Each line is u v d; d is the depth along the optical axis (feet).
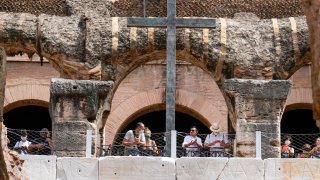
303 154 142.31
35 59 201.98
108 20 163.94
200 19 144.56
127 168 128.26
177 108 201.36
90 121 155.53
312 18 77.20
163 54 163.84
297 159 128.88
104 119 158.71
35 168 127.24
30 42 163.53
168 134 133.28
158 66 202.08
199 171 128.06
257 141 139.33
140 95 200.85
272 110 156.04
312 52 77.46
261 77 161.48
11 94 200.75
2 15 164.66
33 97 201.46
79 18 164.66
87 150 140.05
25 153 139.64
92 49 161.58
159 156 133.49
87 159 128.57
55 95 155.12
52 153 150.92
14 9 173.06
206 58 162.50
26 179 120.16
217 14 176.55
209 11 176.86
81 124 154.71
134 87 201.16
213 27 145.18
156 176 127.95
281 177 128.36
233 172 128.36
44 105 202.28
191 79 201.36
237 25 164.35
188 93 201.05
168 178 127.85
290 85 156.76
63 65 162.09
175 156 131.75
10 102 200.54
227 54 161.99
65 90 155.33
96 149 148.36
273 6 176.35
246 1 177.37
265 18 175.94
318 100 77.56
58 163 128.16
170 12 143.84
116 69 162.20
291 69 162.71
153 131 219.00
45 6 172.86
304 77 203.41
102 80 161.38
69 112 155.12
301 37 163.22
